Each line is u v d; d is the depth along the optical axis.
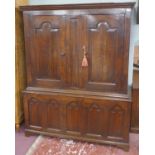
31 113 2.20
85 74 1.95
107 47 1.83
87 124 2.05
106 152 1.99
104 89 1.94
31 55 2.05
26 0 2.35
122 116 1.93
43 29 1.94
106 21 1.76
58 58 1.98
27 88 2.16
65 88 2.05
